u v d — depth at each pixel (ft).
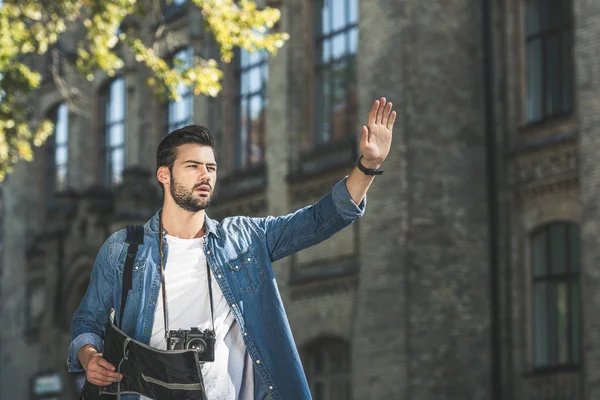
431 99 74.28
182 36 107.24
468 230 73.82
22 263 128.47
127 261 17.04
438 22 75.05
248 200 92.58
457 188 74.02
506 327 72.49
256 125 94.38
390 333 73.10
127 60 113.29
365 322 75.41
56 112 128.77
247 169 93.66
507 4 74.13
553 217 69.51
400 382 71.92
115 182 118.11
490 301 73.51
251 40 61.26
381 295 74.23
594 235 64.23
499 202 73.56
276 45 61.62
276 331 16.96
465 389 72.28
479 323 73.26
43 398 114.01
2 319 129.80
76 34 124.47
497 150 74.08
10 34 63.67
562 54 70.18
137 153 111.86
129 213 103.60
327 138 85.20
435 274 72.84
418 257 72.74
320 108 86.12
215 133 99.86
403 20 74.59
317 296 81.71
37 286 126.11
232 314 16.99
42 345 118.21
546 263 70.59
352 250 79.20
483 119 75.15
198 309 16.88
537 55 72.23
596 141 64.69
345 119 83.25
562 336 68.80
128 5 65.77
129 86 113.19
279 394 16.83
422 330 72.08
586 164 65.26
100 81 120.67
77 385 114.52
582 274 64.80
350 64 83.05
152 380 16.11
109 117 119.96
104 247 17.25
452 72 74.95
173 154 16.94
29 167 130.62
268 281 17.12
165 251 17.04
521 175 72.02
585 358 63.87
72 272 113.50
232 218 17.48
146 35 111.34
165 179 17.13
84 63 66.33
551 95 70.95
